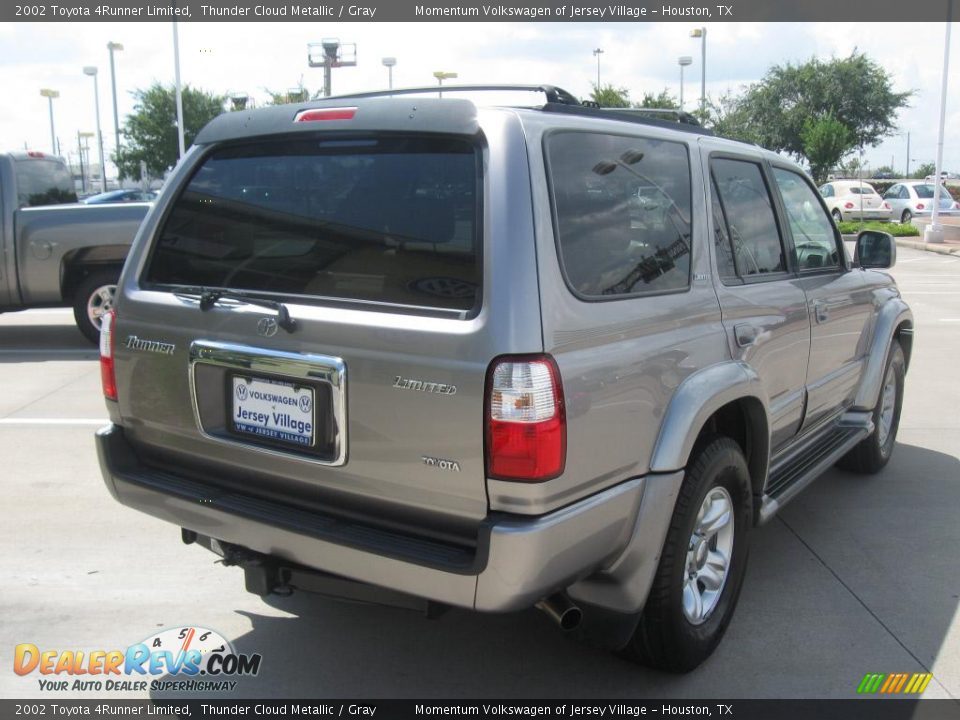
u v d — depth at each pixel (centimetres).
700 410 310
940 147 2566
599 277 284
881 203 3225
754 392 346
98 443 345
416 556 263
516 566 251
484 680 332
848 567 430
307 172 303
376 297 278
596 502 273
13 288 965
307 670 339
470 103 275
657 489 296
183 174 339
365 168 289
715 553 347
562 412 257
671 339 309
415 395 262
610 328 280
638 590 296
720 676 335
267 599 395
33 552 441
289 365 286
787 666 342
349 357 274
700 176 352
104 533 466
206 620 376
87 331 986
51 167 1062
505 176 262
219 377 311
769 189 416
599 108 326
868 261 511
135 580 412
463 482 259
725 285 356
